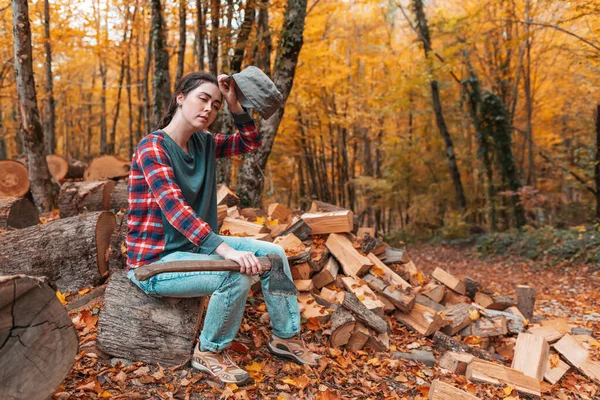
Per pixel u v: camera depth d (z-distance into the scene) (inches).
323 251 136.8
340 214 140.5
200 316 95.3
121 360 88.9
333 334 111.0
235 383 85.9
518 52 613.6
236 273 84.7
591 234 378.0
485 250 462.9
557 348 132.9
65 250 117.0
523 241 430.0
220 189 165.2
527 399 107.3
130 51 567.2
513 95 594.6
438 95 613.0
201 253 87.9
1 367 61.0
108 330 89.5
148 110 502.0
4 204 162.1
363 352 113.6
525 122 707.4
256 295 125.4
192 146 91.8
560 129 770.2
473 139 721.0
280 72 241.0
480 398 98.4
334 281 131.1
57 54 534.3
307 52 489.4
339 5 529.0
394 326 131.0
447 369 115.0
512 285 333.1
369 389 98.0
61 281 117.5
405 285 137.3
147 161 83.0
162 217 86.4
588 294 274.2
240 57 270.8
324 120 631.2
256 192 252.4
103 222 121.3
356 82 668.1
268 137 248.1
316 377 96.3
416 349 121.6
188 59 679.1
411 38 715.4
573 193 791.1
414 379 107.3
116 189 201.9
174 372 87.4
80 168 344.5
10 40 419.8
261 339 104.1
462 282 159.6
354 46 648.4
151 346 89.4
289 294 84.1
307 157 755.4
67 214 194.5
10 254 116.3
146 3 489.4
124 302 90.9
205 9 275.6
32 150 235.8
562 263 359.9
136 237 88.0
